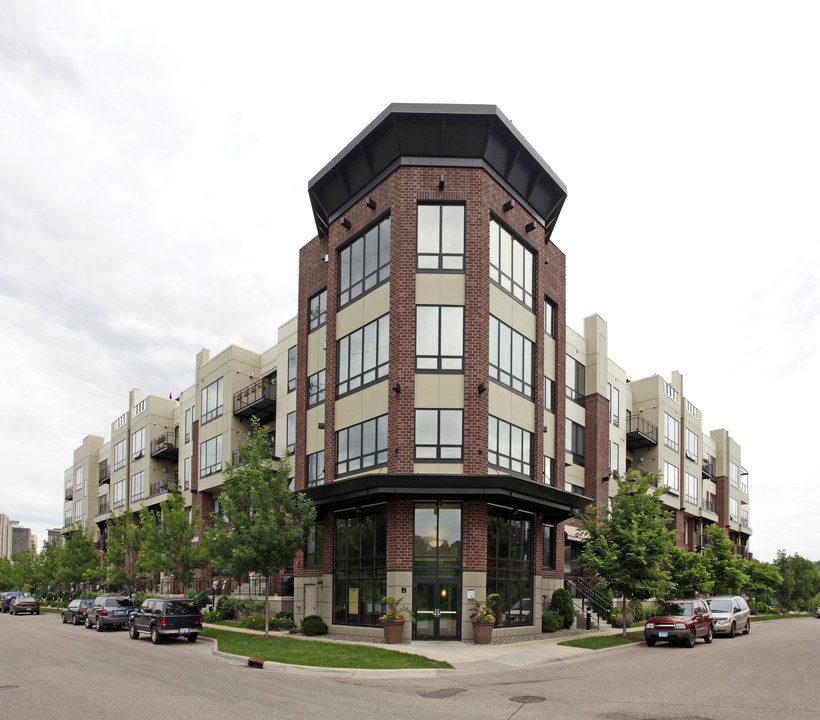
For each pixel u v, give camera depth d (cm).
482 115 2502
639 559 2561
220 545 2558
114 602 3397
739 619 3086
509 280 2773
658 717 1147
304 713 1175
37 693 1405
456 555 2353
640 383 4878
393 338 2505
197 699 1319
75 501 7394
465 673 1716
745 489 6956
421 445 2428
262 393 3947
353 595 2556
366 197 2783
